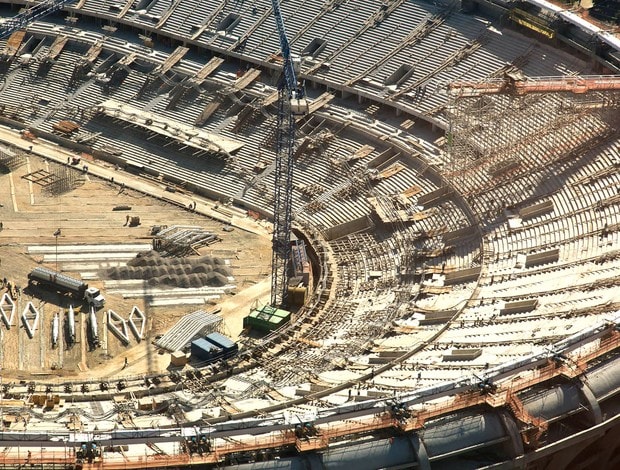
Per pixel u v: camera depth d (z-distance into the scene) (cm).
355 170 18862
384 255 17062
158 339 15375
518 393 11419
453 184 17688
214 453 10331
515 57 19388
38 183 19525
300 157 19438
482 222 16762
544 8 19262
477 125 17800
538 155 17538
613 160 16850
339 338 14900
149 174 19975
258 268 17362
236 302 16450
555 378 11612
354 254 17300
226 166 19688
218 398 13200
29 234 17888
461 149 17762
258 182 19262
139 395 13725
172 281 16812
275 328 15512
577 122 17725
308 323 15612
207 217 18738
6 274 16725
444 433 10862
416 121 19425
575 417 11606
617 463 12619
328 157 19238
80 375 14525
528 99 18062
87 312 15950
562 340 11925
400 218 17525
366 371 13412
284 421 10650
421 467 10644
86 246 17662
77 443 10281
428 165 18325
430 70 19850
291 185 16625
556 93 17750
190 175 19725
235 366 14525
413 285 16062
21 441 10281
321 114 19950
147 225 18400
